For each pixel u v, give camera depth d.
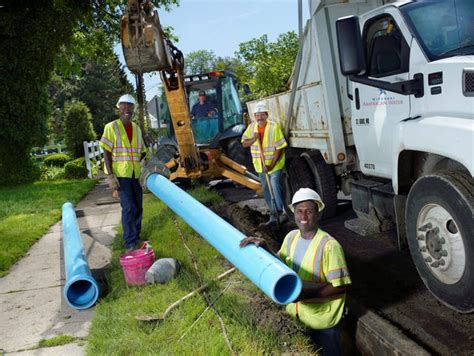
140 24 5.18
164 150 7.73
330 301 3.60
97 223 8.79
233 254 3.73
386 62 4.78
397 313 4.06
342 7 5.93
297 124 7.20
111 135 6.02
